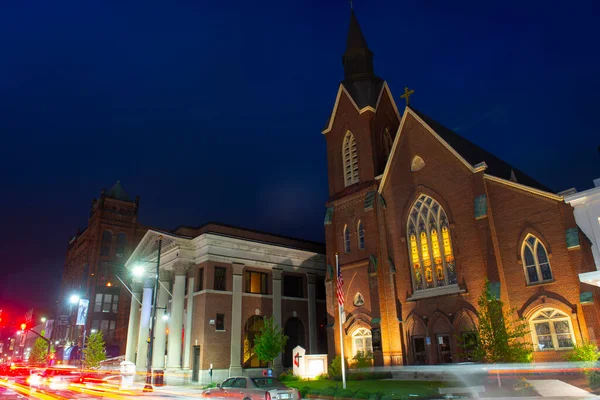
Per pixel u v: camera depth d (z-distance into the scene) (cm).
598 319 2486
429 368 3011
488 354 2469
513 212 2981
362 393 2134
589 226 2688
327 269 3981
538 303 2731
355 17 4966
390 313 3397
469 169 3231
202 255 4600
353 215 3938
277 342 4122
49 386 3562
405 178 3641
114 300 7775
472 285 3033
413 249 3472
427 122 3641
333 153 4391
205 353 4184
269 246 4969
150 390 3062
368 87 4388
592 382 2150
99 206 8088
